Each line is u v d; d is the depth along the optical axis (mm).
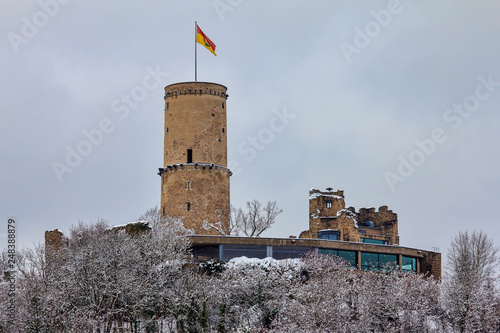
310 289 89000
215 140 121750
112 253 88312
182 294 84938
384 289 93250
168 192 121312
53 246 101438
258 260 98500
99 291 82500
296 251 104188
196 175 120125
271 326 83812
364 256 108125
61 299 82562
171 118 122375
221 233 119312
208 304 84625
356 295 91125
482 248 108188
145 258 92125
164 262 93125
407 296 90375
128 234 101812
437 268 114438
